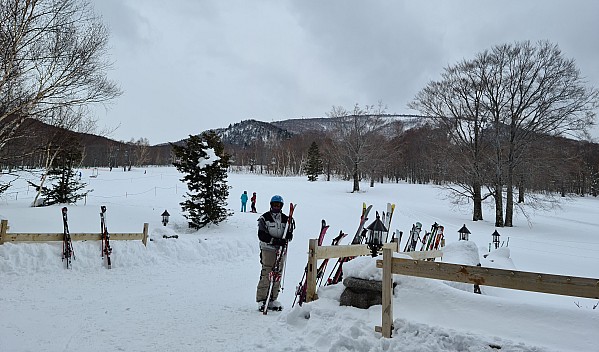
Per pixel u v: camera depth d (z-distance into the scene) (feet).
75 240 30.78
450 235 67.72
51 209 47.14
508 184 88.02
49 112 40.29
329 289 18.84
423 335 13.69
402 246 55.83
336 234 62.54
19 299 20.90
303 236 59.36
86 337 15.71
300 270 37.24
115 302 21.65
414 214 94.17
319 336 15.06
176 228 54.08
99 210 50.90
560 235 76.43
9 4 34.47
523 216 104.32
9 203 66.03
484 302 14.73
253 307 21.61
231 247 42.42
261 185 152.76
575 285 11.53
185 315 19.42
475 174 90.74
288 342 14.98
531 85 85.76
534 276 12.15
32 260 27.45
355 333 14.82
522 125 87.20
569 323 12.92
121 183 140.97
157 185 138.41
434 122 101.24
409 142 230.68
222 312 20.21
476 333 13.23
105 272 29.60
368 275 17.19
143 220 50.34
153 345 14.99
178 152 57.93
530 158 86.17
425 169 211.61
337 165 218.38
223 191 58.90
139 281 27.86
